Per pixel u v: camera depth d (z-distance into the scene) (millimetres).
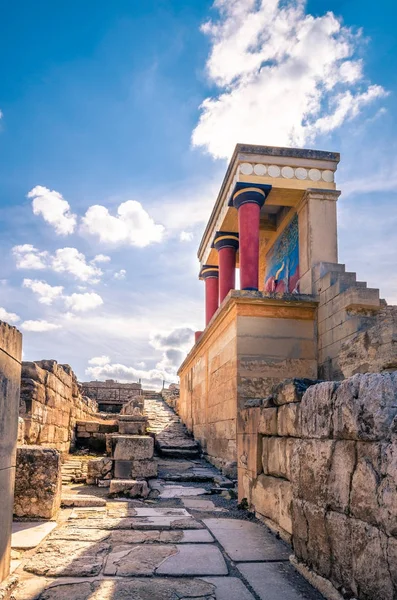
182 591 3781
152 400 25594
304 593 3771
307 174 12477
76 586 3844
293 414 5062
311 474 4148
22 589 3766
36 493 6039
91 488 8578
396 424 3023
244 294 10797
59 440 11859
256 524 5980
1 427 3479
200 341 14430
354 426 3453
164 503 7449
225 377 11438
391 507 2941
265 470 6145
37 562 4395
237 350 10633
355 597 3314
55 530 5602
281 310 11008
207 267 17750
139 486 7887
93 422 14453
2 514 3551
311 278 11625
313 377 10828
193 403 16016
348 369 6691
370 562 3141
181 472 10516
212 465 11852
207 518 6336
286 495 5195
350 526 3430
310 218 12141
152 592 3750
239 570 4289
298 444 4520
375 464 3189
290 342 10922
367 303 9688
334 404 3803
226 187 13711
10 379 3713
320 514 3916
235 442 10156
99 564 4375
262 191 12281
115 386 28203
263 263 16500
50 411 10711
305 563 4176
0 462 3463
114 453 9156
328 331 10539
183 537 5332
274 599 3646
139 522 6023
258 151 12414
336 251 12023
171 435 15508
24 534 5277
